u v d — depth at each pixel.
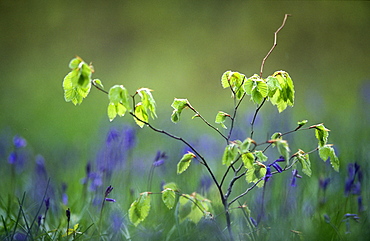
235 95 4.17
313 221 5.14
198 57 28.44
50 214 5.73
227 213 4.36
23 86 23.03
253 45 28.92
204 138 9.79
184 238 4.84
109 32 30.34
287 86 4.05
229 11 29.88
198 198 4.67
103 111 17.45
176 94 23.81
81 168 8.48
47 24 29.88
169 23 30.22
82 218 5.54
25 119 15.94
